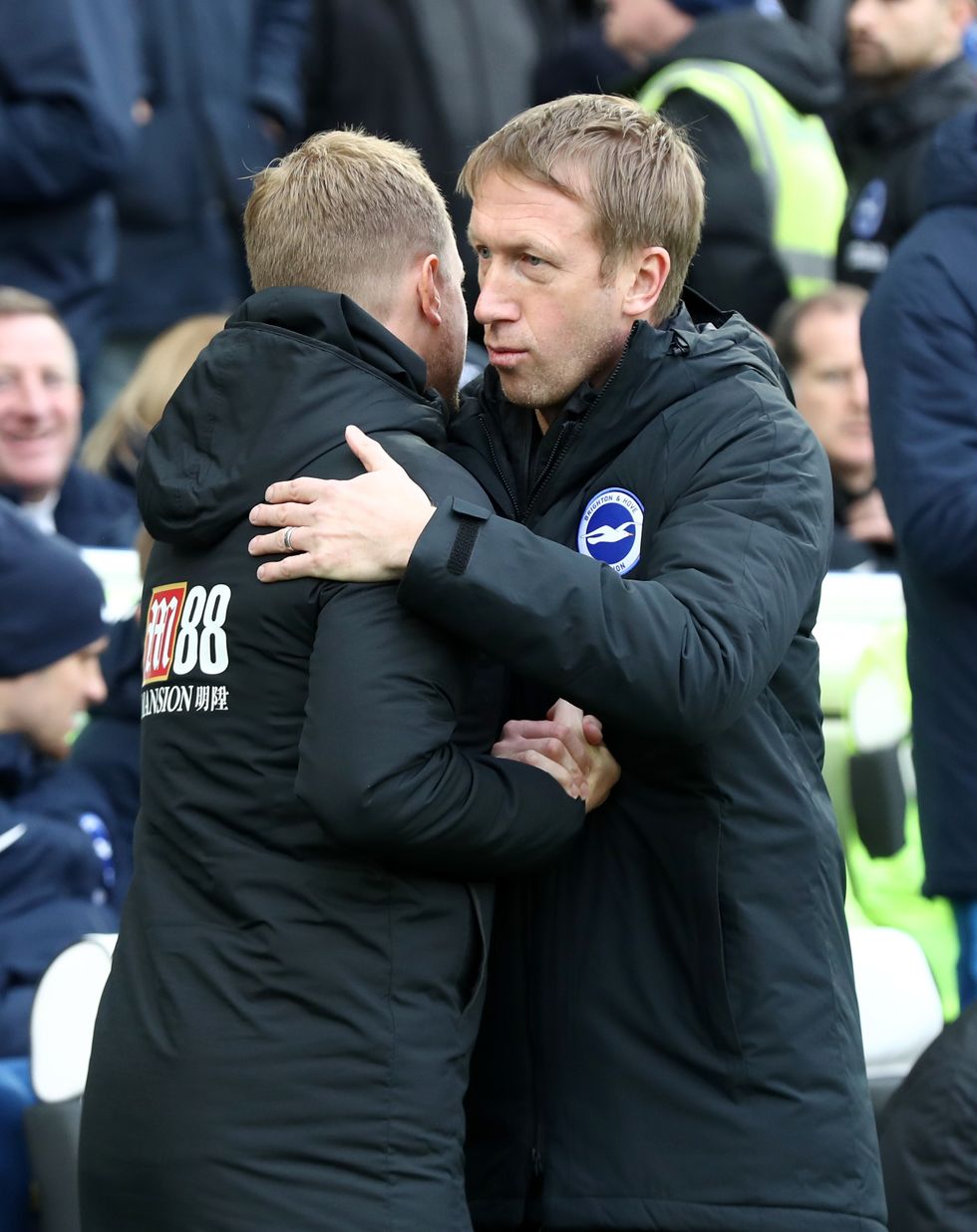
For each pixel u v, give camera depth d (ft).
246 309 30.89
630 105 31.83
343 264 31.19
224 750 29.84
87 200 69.05
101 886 45.93
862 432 60.90
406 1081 28.99
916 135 65.51
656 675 28.60
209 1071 28.84
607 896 31.17
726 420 30.94
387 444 30.04
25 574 47.03
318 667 28.89
